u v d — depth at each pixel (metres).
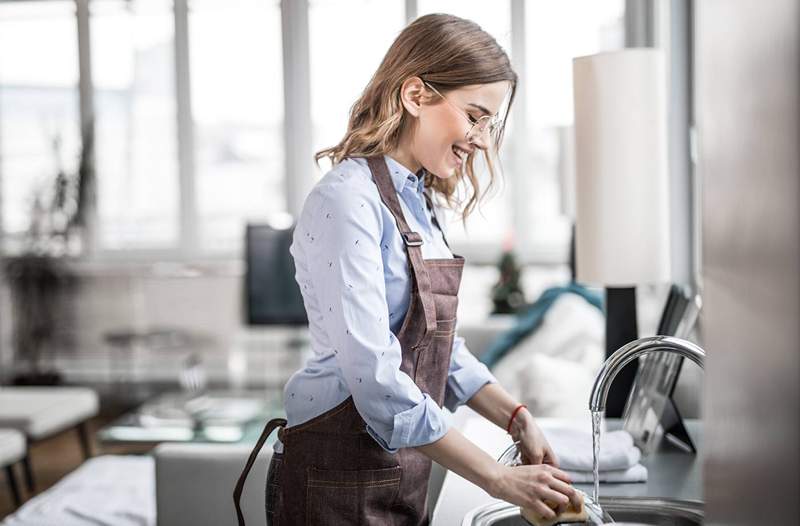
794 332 0.59
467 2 6.66
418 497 1.56
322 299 1.42
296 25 6.86
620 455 1.72
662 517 1.57
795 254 0.59
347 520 1.50
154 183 7.02
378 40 6.81
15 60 7.02
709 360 0.86
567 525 1.29
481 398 1.68
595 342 3.61
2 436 4.04
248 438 3.95
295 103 6.89
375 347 1.37
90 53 6.98
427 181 1.68
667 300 2.19
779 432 0.62
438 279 1.54
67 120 7.03
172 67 6.96
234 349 6.77
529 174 6.64
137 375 6.85
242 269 6.70
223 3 6.90
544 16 6.55
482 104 1.49
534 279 6.57
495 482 1.33
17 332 6.62
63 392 4.75
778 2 0.62
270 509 1.58
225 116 6.96
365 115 1.56
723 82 0.78
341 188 1.43
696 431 2.04
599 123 2.20
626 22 6.21
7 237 7.08
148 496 3.03
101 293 6.79
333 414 1.49
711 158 0.84
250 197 6.99
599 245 2.22
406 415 1.35
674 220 3.23
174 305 6.78
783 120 0.61
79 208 6.57
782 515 0.62
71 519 2.82
